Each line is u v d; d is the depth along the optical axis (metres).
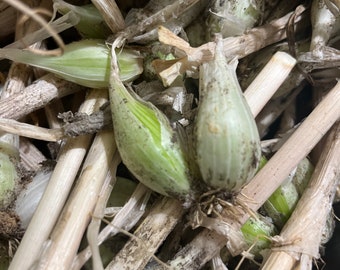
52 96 0.11
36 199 0.10
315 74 0.13
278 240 0.10
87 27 0.11
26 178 0.11
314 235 0.11
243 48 0.12
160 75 0.10
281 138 0.12
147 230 0.10
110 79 0.10
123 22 0.11
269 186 0.10
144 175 0.10
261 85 0.11
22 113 0.11
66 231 0.10
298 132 0.11
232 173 0.09
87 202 0.10
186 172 0.10
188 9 0.11
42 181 0.11
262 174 0.10
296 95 0.13
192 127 0.10
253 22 0.12
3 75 0.12
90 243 0.09
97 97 0.11
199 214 0.10
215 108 0.09
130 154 0.10
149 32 0.11
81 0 0.13
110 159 0.10
